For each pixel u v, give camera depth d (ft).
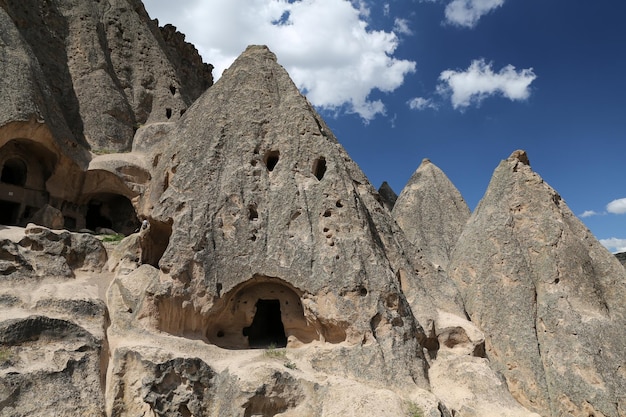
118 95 101.09
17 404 36.73
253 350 47.37
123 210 93.35
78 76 98.84
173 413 38.83
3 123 67.97
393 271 49.62
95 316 46.42
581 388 45.14
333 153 53.78
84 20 104.83
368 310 44.57
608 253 55.83
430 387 43.01
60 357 40.93
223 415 38.17
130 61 110.93
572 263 53.01
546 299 51.39
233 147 54.85
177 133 61.93
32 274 50.72
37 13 96.89
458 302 54.70
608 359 46.03
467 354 48.03
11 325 40.68
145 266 51.83
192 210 50.06
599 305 51.13
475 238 59.31
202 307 46.47
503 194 60.08
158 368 39.40
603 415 43.45
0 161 75.15
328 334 45.73
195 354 43.70
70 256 55.93
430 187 86.17
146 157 93.50
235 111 57.88
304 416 38.86
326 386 40.06
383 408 36.29
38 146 77.20
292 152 54.49
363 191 59.16
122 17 114.21
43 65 94.07
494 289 54.39
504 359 50.49
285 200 51.19
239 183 52.08
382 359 42.34
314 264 47.32
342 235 48.42
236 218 50.31
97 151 91.76
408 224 82.69
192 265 47.26
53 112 80.12
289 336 48.37
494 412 41.06
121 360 41.14
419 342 47.03
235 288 47.98
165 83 112.98
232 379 39.55
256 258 48.42
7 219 77.71
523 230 56.80
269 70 62.69
